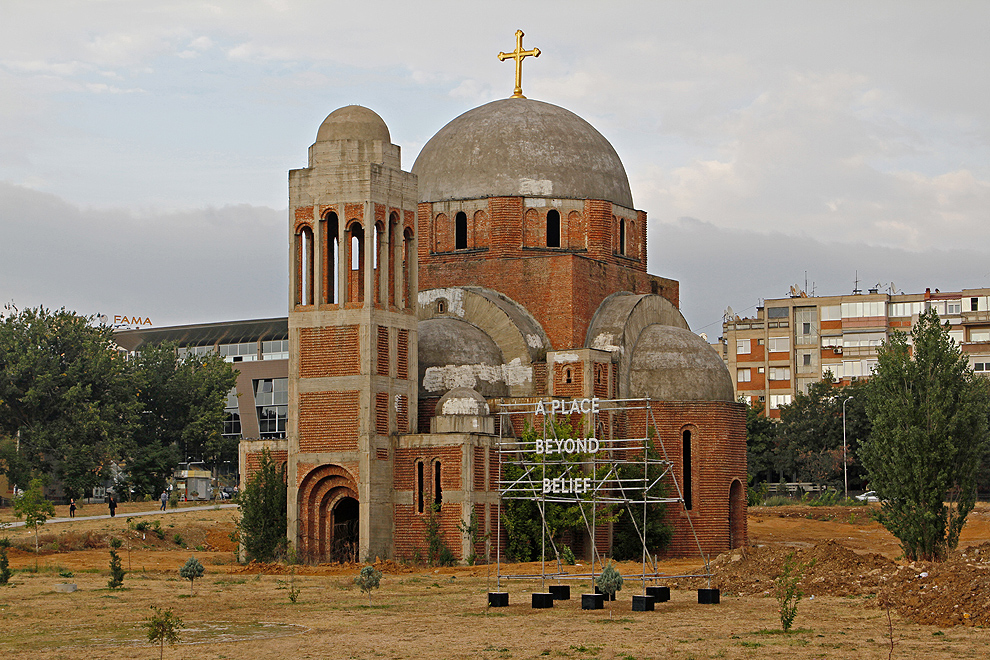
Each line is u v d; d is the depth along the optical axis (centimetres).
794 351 16962
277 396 14625
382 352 6406
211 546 7756
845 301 16812
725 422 7031
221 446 12619
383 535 6309
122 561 6544
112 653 3525
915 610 4006
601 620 4050
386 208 6500
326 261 6506
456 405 6469
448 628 3928
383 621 4122
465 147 7588
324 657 3422
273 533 6506
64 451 11269
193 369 12962
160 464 11738
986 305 16512
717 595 4512
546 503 6319
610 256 7512
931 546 5378
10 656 3494
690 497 6938
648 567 6034
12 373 11294
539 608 4397
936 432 5416
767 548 5462
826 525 9038
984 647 3397
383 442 6344
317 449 6375
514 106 7769
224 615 4309
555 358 6888
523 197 7394
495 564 6203
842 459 13138
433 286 7469
